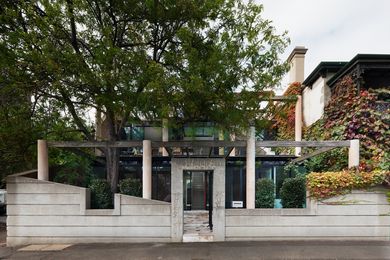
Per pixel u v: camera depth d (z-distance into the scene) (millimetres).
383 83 13812
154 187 14359
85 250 7992
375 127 11328
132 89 8125
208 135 11211
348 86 13062
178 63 8383
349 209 8758
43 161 9203
